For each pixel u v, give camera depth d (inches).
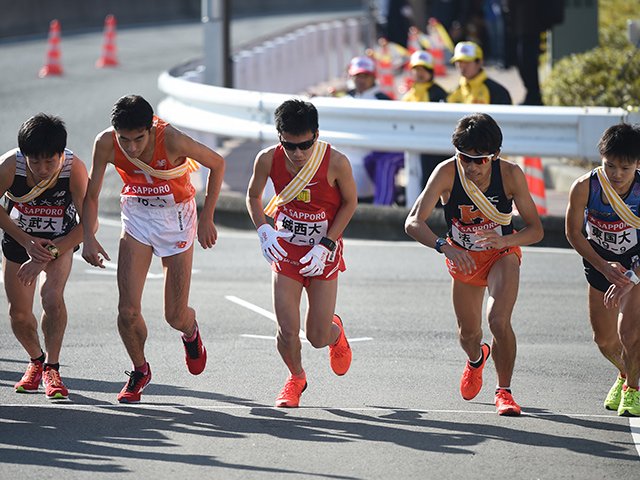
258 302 1368.1
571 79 2149.4
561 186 2012.8
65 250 976.3
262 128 1927.9
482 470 831.1
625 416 967.6
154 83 3422.7
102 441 885.2
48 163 931.3
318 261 938.7
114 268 1535.4
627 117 1641.2
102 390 1031.6
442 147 1722.4
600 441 900.6
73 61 3934.5
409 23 3649.1
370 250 1649.9
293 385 987.9
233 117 1982.0
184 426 926.4
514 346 956.0
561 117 1660.9
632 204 928.9
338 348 1023.0
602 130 1654.8
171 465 832.3
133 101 914.7
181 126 2103.8
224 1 2391.7
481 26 3523.6
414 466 836.6
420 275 1508.4
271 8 6289.4
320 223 949.8
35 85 3341.5
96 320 1279.5
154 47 4421.8
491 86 1804.9
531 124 1679.4
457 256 920.9
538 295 1413.6
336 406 993.5
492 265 957.2
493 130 904.9
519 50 2437.3
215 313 1316.4
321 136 1793.8
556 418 963.3
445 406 998.4
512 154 1695.4
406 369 1117.1
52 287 980.6
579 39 2605.8
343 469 828.6
